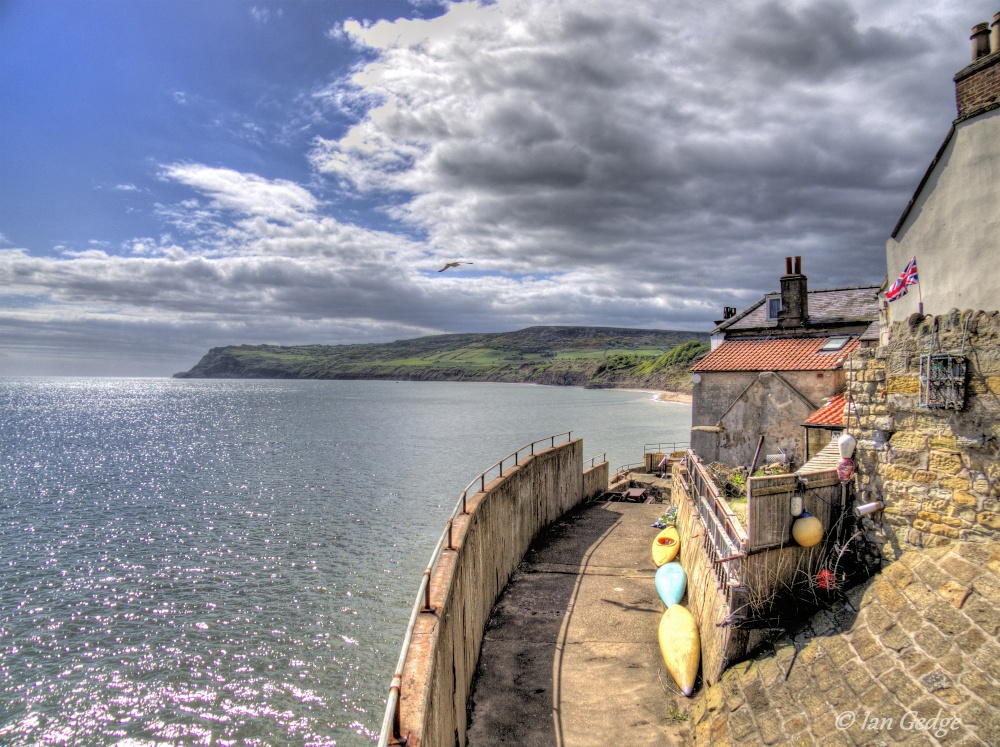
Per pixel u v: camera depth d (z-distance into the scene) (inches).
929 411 369.7
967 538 344.8
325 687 748.0
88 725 675.4
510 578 690.2
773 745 326.6
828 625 375.9
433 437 3166.8
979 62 355.3
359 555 1184.2
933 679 291.0
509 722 427.2
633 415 4525.1
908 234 408.2
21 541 1288.1
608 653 515.5
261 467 2231.8
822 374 810.8
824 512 427.8
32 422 4471.0
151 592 1011.3
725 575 433.1
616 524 916.6
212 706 708.7
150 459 2472.9
